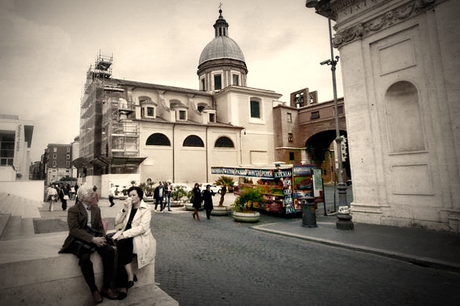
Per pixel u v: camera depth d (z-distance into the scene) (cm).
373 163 1025
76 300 354
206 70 4297
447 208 833
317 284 470
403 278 495
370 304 395
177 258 629
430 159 885
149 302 360
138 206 411
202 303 398
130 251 387
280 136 3781
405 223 921
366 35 1079
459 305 390
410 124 965
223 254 661
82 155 3594
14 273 317
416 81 932
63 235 483
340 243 722
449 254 595
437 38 877
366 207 1033
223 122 3700
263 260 611
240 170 1459
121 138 2711
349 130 1116
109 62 3559
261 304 395
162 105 3438
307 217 977
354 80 1104
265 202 1384
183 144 3053
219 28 4809
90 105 3312
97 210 405
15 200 1658
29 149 3434
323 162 4091
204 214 1405
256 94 3812
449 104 832
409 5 947
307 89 4131
